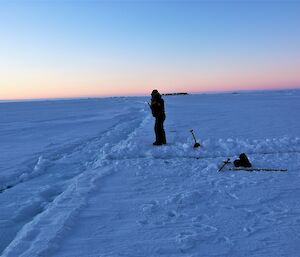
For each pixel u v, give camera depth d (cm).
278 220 467
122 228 459
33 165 976
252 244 396
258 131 1441
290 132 1384
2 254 408
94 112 3678
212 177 718
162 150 1022
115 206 550
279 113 2422
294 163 820
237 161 805
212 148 1037
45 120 2753
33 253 380
